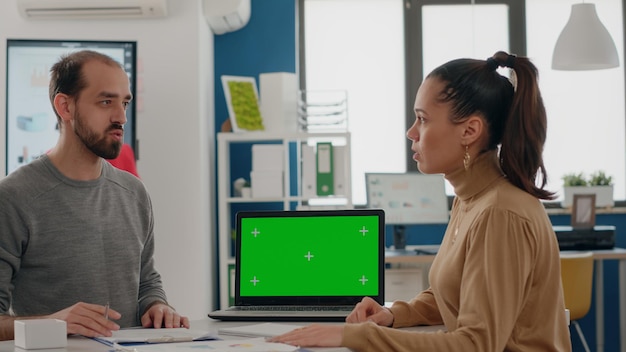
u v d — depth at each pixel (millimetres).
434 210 5750
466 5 6285
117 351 1803
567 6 6281
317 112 6113
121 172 2658
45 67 4633
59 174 2461
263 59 6098
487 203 1954
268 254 2492
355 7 6301
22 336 1874
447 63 2070
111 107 2453
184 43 5207
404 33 6281
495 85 2037
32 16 5059
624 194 6262
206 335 1997
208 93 5664
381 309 2223
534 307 1952
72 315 2031
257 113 5668
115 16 5105
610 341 6164
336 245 2473
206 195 5461
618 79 6277
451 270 1992
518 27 6266
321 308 2412
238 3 5430
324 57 6309
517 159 2012
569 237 5539
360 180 6301
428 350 1810
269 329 2088
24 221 2387
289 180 6117
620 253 5297
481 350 1818
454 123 2029
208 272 5492
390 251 5543
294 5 6109
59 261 2436
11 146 4621
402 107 6305
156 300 2592
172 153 5211
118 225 2561
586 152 6285
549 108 6281
